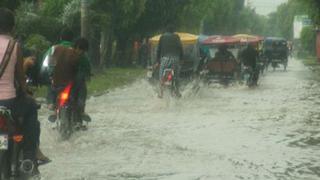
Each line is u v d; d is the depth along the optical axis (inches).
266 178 561.6
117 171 584.7
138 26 2965.1
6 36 490.6
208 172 584.1
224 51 1815.9
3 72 478.3
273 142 763.4
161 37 1298.0
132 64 2984.7
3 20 490.6
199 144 741.3
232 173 581.6
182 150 698.2
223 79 1801.2
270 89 1707.7
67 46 772.6
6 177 481.4
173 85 1279.5
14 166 495.8
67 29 797.2
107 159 642.8
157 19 3016.7
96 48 2260.1
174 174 574.2
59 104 752.3
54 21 2112.5
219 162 633.0
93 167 601.3
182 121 957.8
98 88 1572.3
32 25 2042.3
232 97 1416.1
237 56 1957.4
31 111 506.6
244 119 989.8
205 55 1775.3
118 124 914.7
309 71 3120.1
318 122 957.8
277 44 3216.0
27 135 506.6
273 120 979.9
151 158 649.6
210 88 1716.3
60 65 757.9
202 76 1688.0
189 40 1579.7
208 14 4576.8
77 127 792.3
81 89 797.2
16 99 490.3
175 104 1222.9
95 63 2253.9
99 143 738.2
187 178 558.3
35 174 521.7
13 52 483.2
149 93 1469.0
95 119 975.0
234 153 685.3
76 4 2153.1
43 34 2069.4
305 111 1114.7
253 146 732.7
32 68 617.0
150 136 797.9
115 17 2416.3
